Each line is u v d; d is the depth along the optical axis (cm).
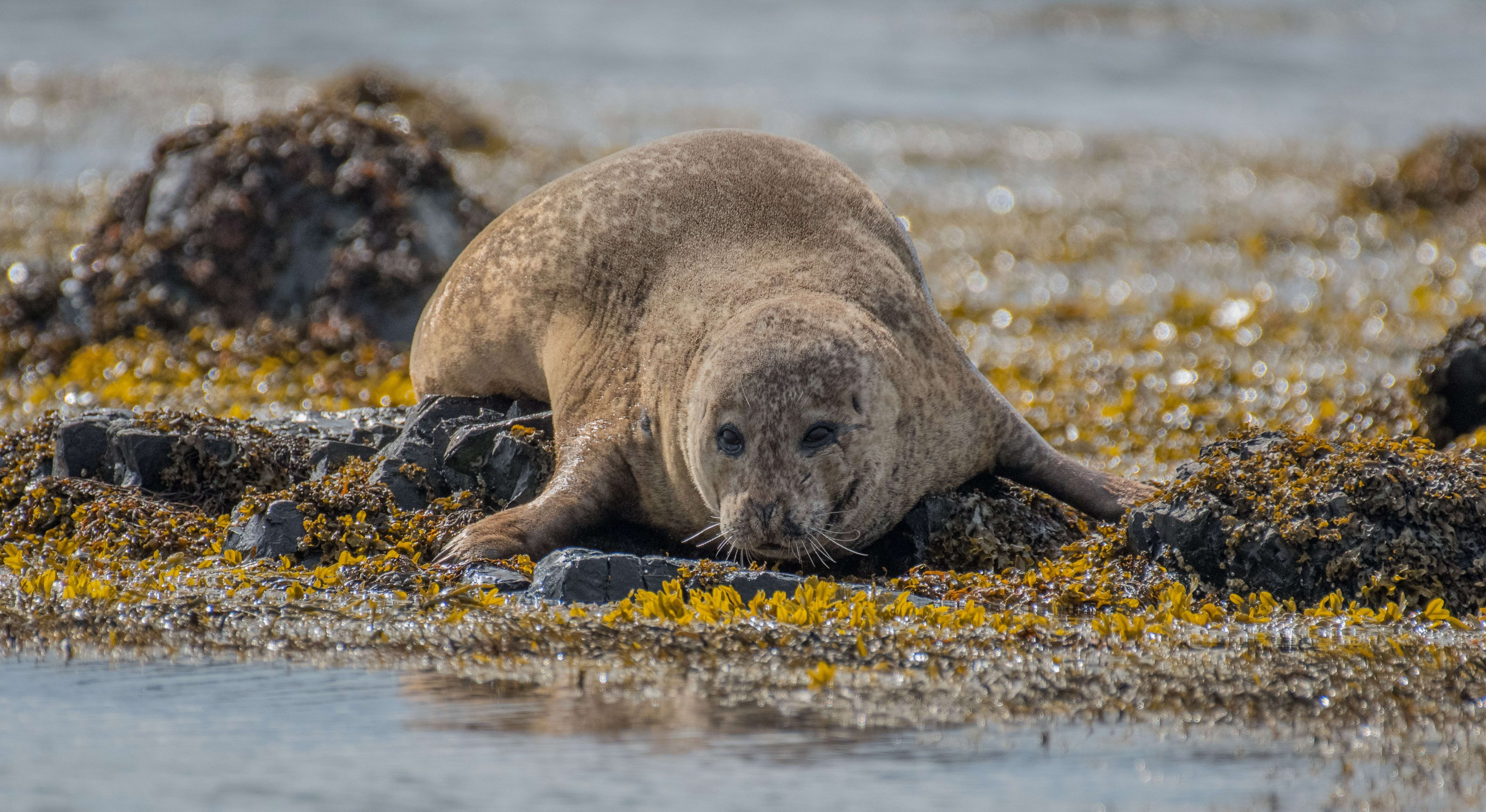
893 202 9281
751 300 2617
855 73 15562
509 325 2998
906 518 2678
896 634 2152
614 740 1692
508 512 2603
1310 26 19238
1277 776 1594
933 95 14212
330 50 16012
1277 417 3928
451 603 2283
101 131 11225
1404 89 15025
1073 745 1694
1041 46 17750
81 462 2923
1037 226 8594
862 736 1716
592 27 18412
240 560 2541
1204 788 1557
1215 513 2448
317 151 5259
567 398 2819
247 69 14650
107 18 17750
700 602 2259
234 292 5031
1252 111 13725
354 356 4703
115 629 2178
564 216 2986
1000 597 2400
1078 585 2408
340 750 1648
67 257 6475
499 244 3088
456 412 2925
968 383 2727
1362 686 1928
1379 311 6000
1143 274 7231
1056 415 4050
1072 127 12656
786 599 2275
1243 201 9694
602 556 2384
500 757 1628
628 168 2989
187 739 1691
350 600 2320
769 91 14212
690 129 11900
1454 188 9256
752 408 2409
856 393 2441
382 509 2659
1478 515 2392
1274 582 2398
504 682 1933
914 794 1528
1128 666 2022
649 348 2716
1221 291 6688
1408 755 1666
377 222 5147
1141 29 18862
